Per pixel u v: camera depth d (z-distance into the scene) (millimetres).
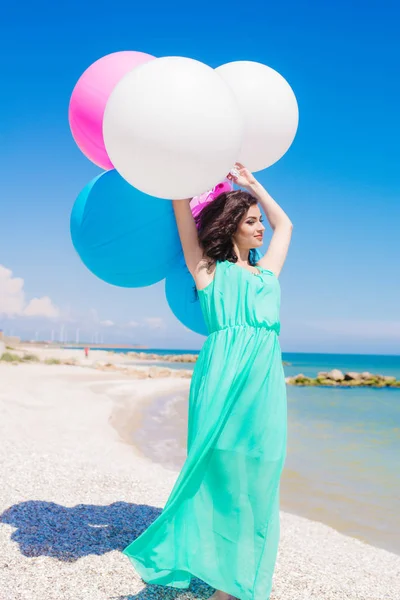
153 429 11914
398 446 11102
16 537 3760
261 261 3391
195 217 3457
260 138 3422
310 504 6539
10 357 36719
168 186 2805
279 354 3137
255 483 2928
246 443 2939
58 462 6285
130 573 3332
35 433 9062
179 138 2625
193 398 3119
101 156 3438
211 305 3160
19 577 3145
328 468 8727
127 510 4582
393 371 74188
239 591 2830
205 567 2867
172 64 2717
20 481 5219
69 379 25500
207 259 3234
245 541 2898
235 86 3371
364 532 5535
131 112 2639
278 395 3031
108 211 3254
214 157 2709
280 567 3803
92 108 3234
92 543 3762
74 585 3111
